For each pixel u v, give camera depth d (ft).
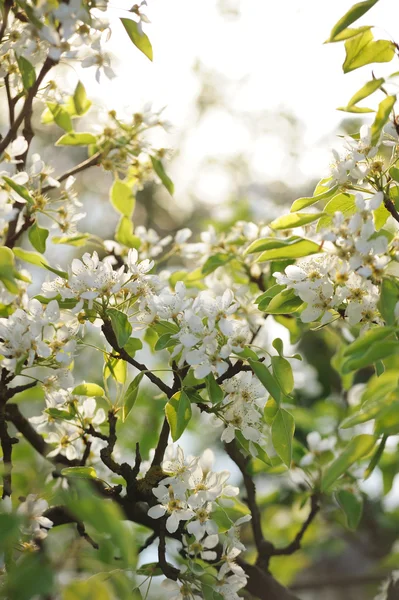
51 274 7.01
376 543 8.22
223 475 6.60
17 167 7.00
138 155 7.19
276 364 6.56
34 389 7.54
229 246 7.52
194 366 6.48
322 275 6.53
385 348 6.21
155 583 6.57
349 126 9.56
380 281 6.50
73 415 6.84
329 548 8.32
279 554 7.30
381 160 6.66
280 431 6.57
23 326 6.61
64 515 6.61
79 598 5.96
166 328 6.65
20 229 7.03
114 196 7.34
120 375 6.79
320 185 6.78
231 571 6.75
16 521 5.99
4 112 9.98
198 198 12.16
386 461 7.44
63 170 12.07
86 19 6.62
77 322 6.71
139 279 6.66
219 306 6.53
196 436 8.52
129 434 7.97
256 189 11.10
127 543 5.95
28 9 6.57
